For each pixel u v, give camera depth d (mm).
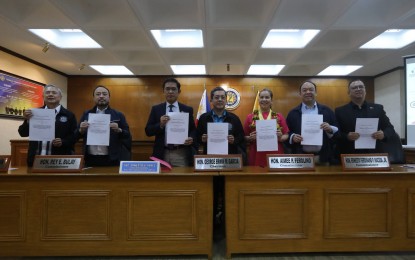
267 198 1929
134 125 6133
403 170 1992
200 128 2498
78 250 1890
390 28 3463
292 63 5039
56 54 4531
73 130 2551
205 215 1908
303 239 1926
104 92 2502
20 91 4520
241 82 6160
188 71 5848
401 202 1954
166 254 1897
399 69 5285
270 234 1918
